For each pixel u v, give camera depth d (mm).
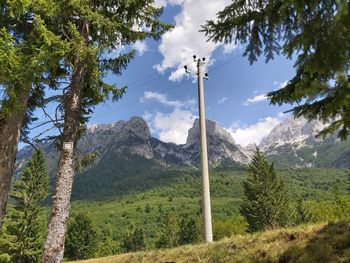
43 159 52469
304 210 65750
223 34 6250
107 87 11820
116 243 89000
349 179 73625
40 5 8734
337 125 4805
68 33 10789
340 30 4105
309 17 4602
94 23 10773
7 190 9570
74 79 10773
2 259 38500
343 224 8898
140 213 194500
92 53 9797
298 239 8992
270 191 59969
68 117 10438
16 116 9812
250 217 59938
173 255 11258
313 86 4625
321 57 4391
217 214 159500
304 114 5855
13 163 9812
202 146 15109
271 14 5777
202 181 14484
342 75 4371
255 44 6371
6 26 9680
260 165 61844
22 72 8031
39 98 11508
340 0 3729
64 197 9805
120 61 11953
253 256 9172
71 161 10172
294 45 4734
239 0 5984
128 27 11438
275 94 6977
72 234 74562
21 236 49031
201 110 15820
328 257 7785
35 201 51062
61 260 9414
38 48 8922
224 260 9656
